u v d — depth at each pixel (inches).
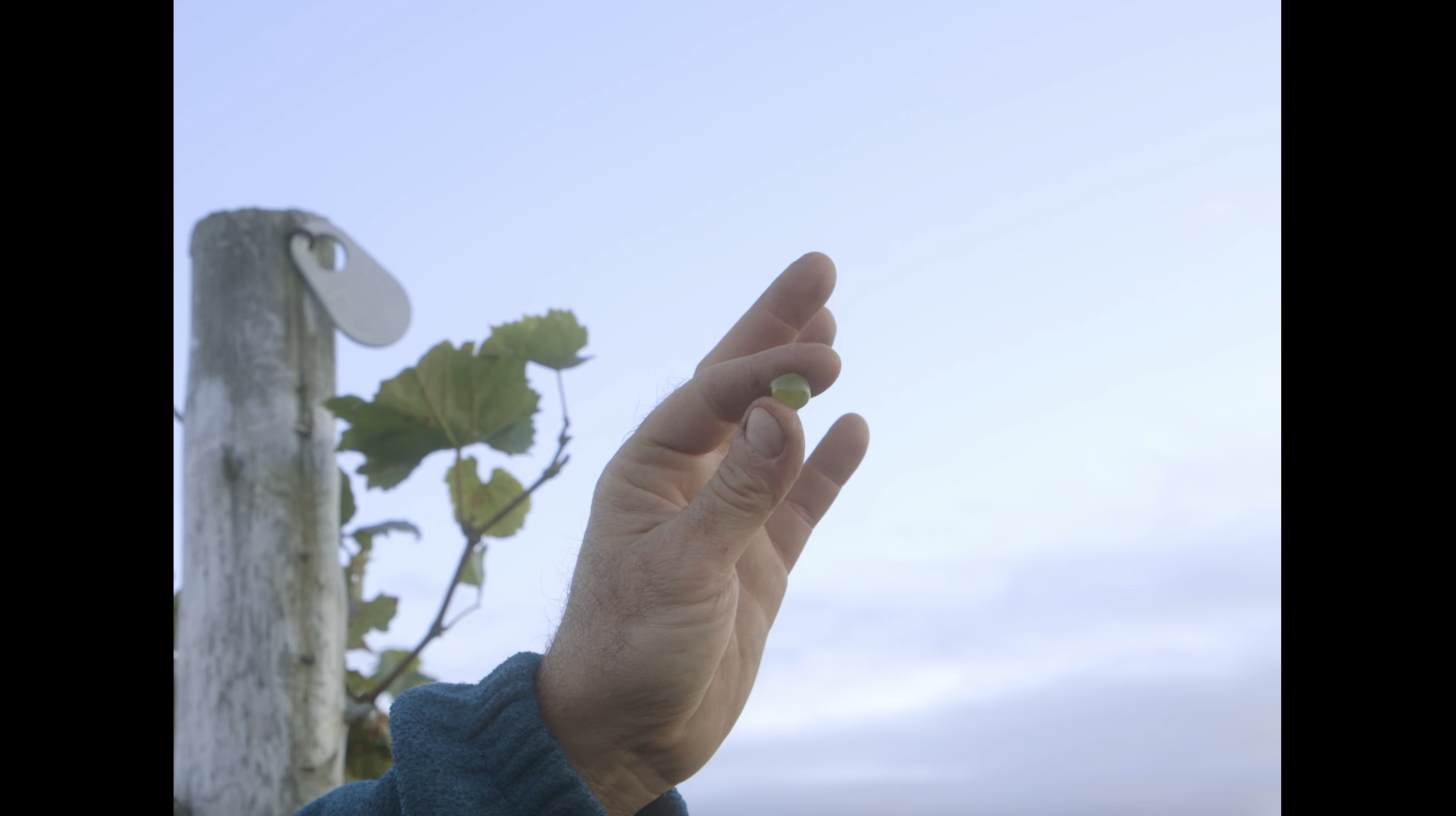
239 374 44.0
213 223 44.9
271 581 42.7
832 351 31.9
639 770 32.8
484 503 45.7
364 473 44.9
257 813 41.2
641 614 31.7
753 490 31.3
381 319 46.0
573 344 45.1
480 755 32.0
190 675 42.1
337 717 43.0
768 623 35.4
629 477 32.7
